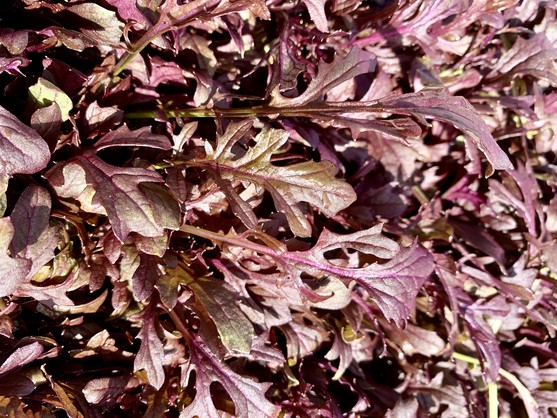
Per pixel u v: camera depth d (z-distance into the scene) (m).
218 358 0.19
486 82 0.26
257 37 0.23
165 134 0.21
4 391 0.18
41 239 0.17
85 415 0.19
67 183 0.18
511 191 0.26
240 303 0.21
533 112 0.26
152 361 0.19
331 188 0.19
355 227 0.23
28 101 0.18
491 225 0.27
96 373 0.20
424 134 0.26
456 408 0.26
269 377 0.23
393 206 0.24
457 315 0.24
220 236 0.20
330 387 0.25
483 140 0.19
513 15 0.27
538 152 0.28
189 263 0.20
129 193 0.18
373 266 0.21
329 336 0.24
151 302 0.20
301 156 0.22
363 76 0.25
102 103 0.20
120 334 0.20
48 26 0.19
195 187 0.20
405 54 0.25
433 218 0.26
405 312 0.21
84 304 0.19
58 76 0.19
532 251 0.27
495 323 0.27
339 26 0.23
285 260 0.20
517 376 0.27
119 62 0.20
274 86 0.21
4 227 0.16
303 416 0.22
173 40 0.21
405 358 0.26
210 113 0.21
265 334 0.21
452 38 0.26
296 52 0.22
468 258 0.26
